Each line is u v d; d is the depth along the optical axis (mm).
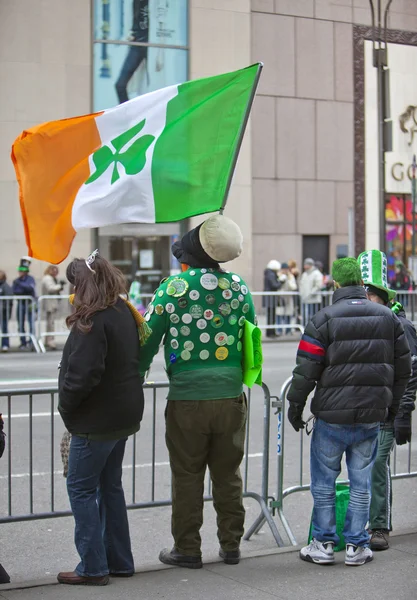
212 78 5391
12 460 8562
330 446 5410
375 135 29078
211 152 5410
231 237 5117
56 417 10609
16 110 23594
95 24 24250
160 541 6336
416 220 29641
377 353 5301
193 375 5141
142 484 7816
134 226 25250
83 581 4980
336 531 5730
